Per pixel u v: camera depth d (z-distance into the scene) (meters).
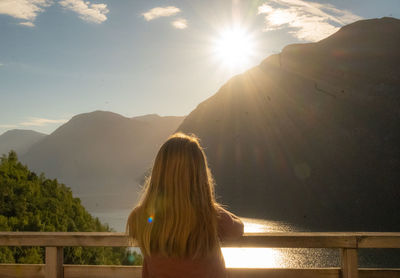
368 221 86.94
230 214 1.75
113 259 16.95
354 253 2.80
